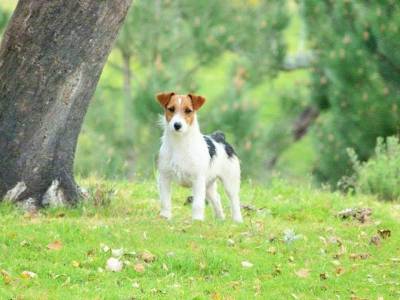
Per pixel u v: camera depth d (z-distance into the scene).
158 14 29.81
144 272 11.30
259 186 18.92
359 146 27.34
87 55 13.84
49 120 13.84
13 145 13.77
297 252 12.67
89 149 26.91
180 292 10.66
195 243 12.45
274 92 34.31
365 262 12.54
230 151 14.46
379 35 26.11
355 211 15.73
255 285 11.24
